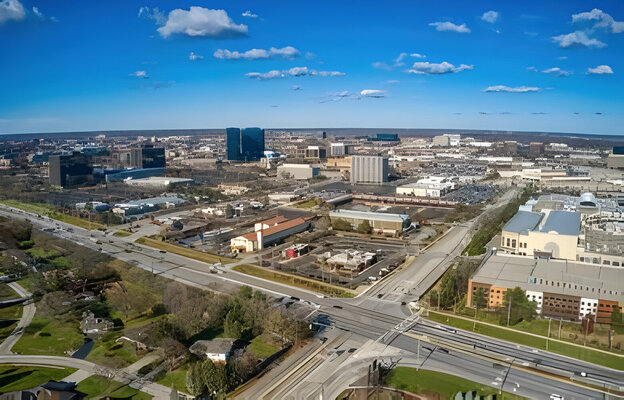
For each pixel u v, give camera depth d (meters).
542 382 143.62
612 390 138.50
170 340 159.62
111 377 143.62
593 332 174.12
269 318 176.12
